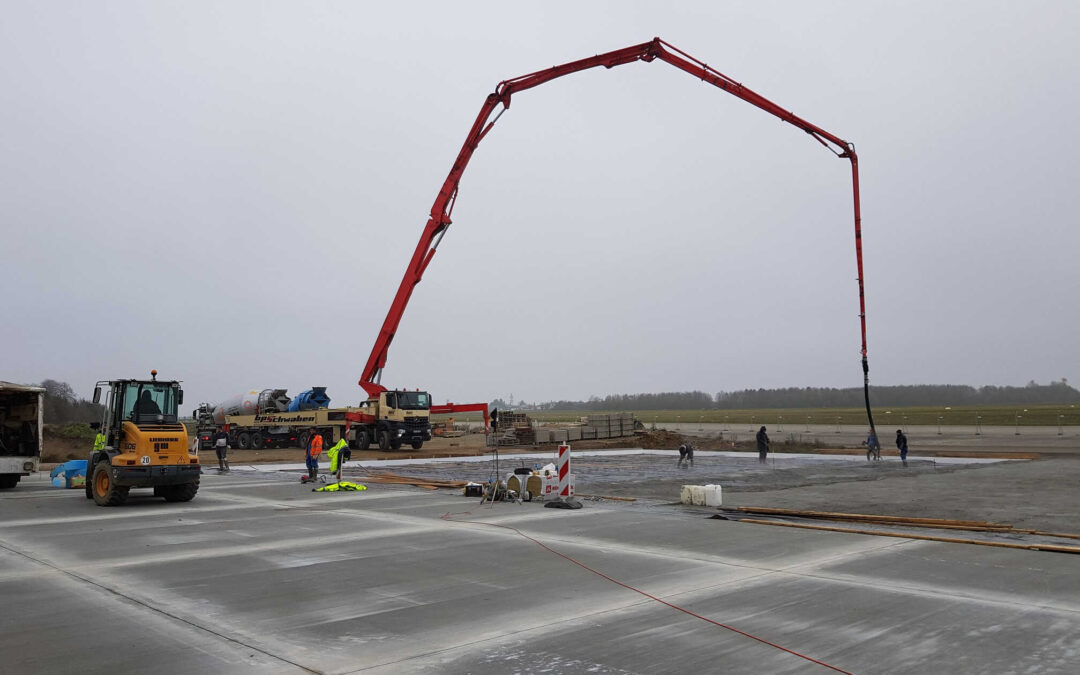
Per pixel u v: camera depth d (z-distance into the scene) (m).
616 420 48.94
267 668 5.58
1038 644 5.99
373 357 37.44
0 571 9.25
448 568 9.24
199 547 10.92
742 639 6.18
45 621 6.91
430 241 35.53
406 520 13.73
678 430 69.88
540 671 5.45
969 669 5.41
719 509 15.11
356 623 6.80
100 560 9.95
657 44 30.11
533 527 12.72
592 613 7.06
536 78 32.84
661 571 8.98
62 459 34.88
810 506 15.60
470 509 15.41
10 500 18.16
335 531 12.40
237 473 27.33
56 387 60.50
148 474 16.23
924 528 12.43
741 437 55.50
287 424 42.09
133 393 17.03
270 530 12.59
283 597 7.81
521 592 7.96
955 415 95.75
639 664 5.58
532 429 43.53
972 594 7.71
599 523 13.15
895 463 29.27
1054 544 10.77
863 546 10.68
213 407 47.91
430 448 43.28
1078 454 32.69
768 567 9.18
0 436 22.55
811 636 6.25
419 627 6.65
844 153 33.22
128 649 6.06
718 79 30.80
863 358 31.62
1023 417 84.19
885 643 6.04
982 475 23.25
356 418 38.44
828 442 46.84
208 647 6.11
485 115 34.03
